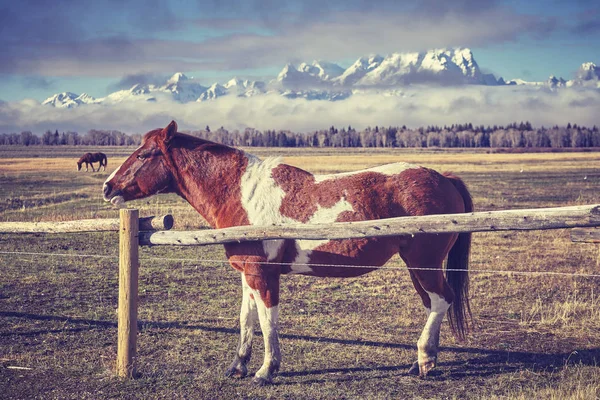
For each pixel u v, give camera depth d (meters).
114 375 5.44
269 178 5.73
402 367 5.77
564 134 188.00
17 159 75.00
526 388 5.18
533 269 10.34
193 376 5.47
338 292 8.81
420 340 5.61
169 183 5.98
